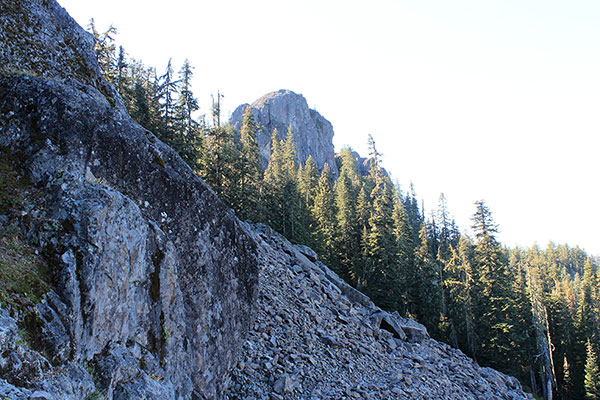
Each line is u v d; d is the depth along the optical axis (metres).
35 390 4.71
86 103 7.90
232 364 10.44
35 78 7.70
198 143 44.22
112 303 6.59
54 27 10.15
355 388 16.48
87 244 6.24
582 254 147.88
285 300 21.97
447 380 21.28
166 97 40.31
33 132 7.20
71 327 5.66
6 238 5.90
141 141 8.73
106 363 6.19
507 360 38.69
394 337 26.39
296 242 49.66
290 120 170.38
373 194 57.81
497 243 45.81
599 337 50.12
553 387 44.38
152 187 8.73
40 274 5.81
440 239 82.38
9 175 6.68
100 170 7.66
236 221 11.59
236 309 10.93
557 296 55.84
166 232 8.85
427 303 46.00
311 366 17.08
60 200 6.55
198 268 9.59
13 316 5.09
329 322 22.25
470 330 42.38
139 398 6.32
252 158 61.56
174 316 8.12
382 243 47.62
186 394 8.12
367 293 45.97
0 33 8.66
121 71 40.69
